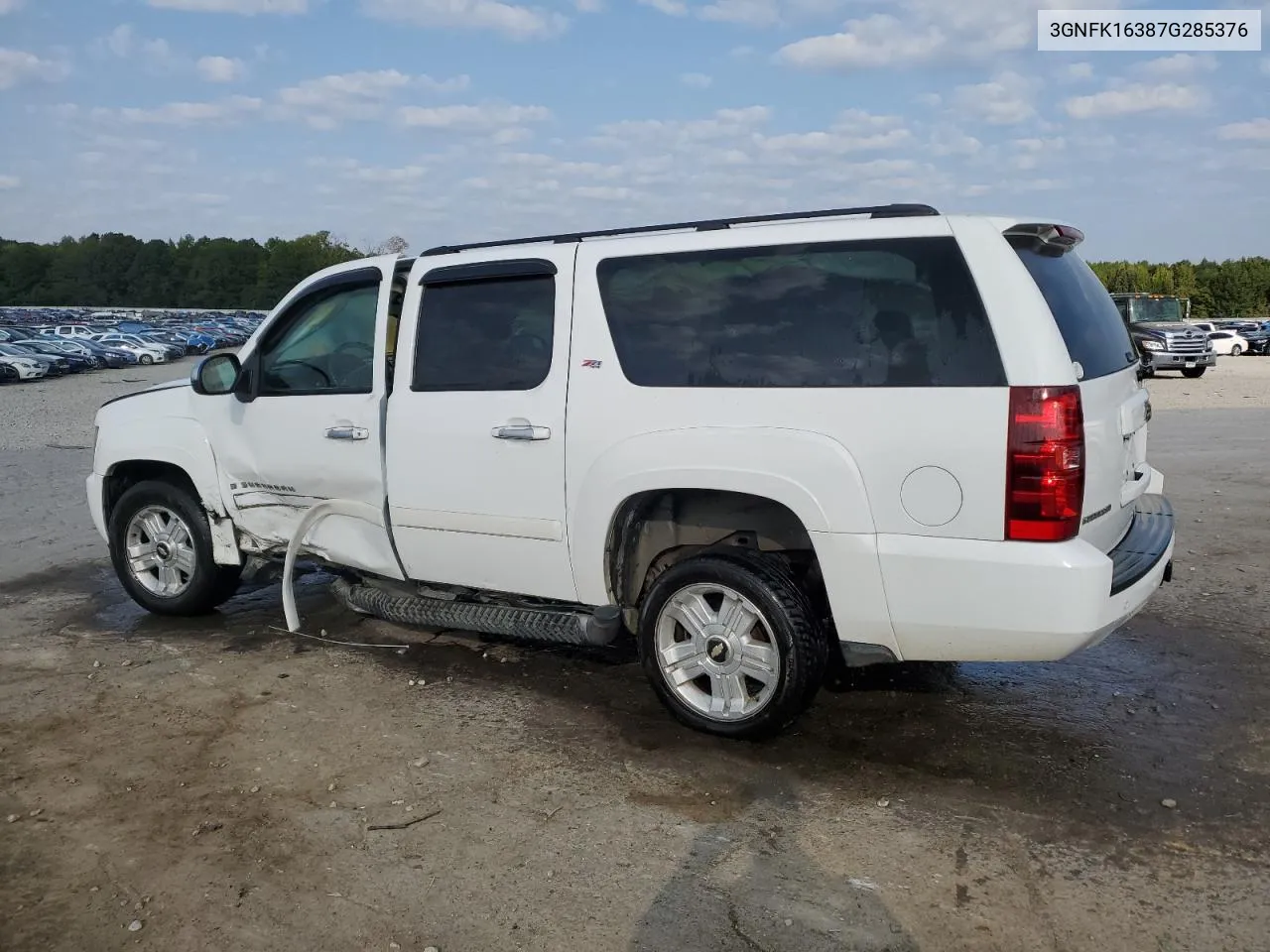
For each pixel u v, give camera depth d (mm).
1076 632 3449
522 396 4457
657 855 3322
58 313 93750
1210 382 25906
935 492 3580
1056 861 3240
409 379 4812
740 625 4098
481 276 4625
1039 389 3432
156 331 59875
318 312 5250
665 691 4289
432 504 4762
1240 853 3268
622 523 4352
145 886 3188
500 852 3355
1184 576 6445
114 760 4090
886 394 3662
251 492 5508
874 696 4641
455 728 4375
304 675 5047
